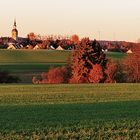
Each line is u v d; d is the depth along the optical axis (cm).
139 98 7094
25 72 15162
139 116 4378
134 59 12238
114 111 4916
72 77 12394
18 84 11656
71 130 3447
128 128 3506
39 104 6088
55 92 8375
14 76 13700
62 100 6738
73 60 12556
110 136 3169
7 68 16200
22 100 6775
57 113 4791
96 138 3091
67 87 9844
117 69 12188
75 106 5669
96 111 4947
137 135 3169
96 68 12106
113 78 12188
